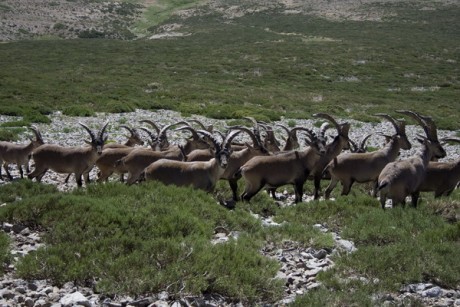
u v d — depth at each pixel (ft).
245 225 74.33
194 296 50.11
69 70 417.49
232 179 98.73
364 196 93.91
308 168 96.68
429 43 589.32
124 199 75.15
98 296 49.19
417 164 89.40
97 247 58.75
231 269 54.13
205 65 469.57
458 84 424.87
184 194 79.41
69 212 67.41
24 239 62.80
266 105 297.94
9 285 50.37
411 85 416.87
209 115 248.32
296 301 49.26
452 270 58.08
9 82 321.73
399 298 52.85
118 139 172.65
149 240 61.00
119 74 407.64
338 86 402.31
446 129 245.65
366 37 636.48
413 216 77.61
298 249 66.23
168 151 102.01
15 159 115.34
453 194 97.71
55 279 52.06
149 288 50.55
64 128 188.14
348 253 63.77
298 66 474.90
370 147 173.68
